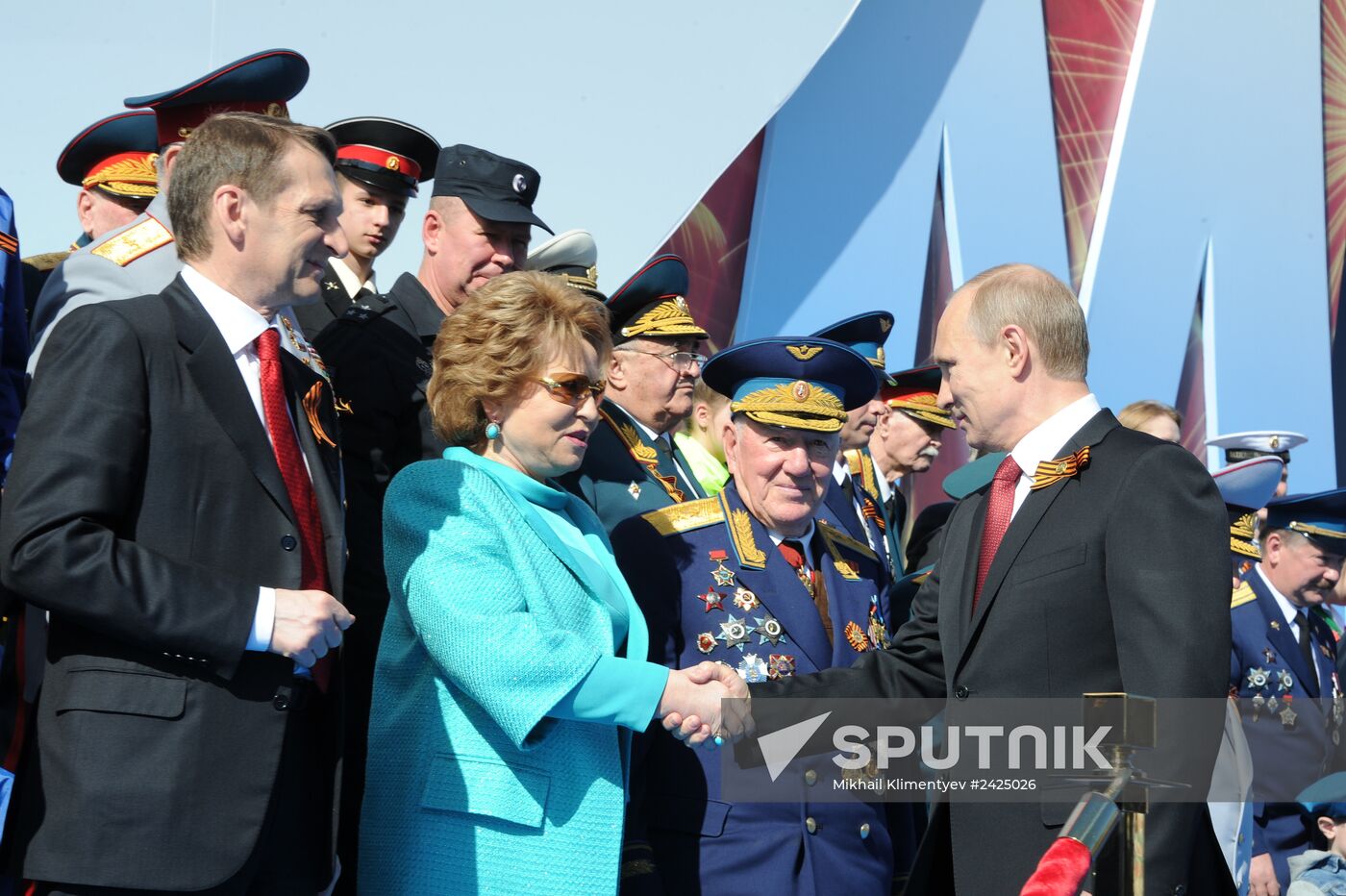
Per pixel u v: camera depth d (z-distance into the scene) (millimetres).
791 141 8531
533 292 3434
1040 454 3459
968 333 3537
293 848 3111
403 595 3305
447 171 4859
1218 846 3318
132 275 3641
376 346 4254
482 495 3324
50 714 2900
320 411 3334
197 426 3018
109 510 2883
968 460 8539
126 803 2824
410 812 3209
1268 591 6094
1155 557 3195
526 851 3152
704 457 5570
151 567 2850
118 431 2914
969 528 3615
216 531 2998
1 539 2832
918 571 5289
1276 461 5898
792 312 8547
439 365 3477
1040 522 3377
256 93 3924
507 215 4770
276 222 3178
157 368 3012
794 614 3900
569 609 3320
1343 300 9414
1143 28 9258
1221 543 3215
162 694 2883
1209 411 9172
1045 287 3516
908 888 3506
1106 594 3277
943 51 8922
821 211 8625
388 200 5039
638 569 3895
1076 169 9117
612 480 4863
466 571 3238
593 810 3232
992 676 3355
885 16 8750
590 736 3289
